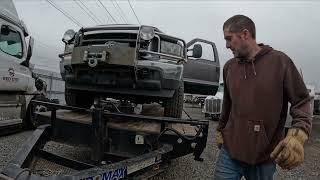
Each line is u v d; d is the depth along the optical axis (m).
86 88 4.27
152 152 2.92
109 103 4.52
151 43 4.42
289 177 5.00
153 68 4.06
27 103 6.98
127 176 2.47
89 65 3.83
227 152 2.13
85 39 4.56
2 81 5.97
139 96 4.36
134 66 3.85
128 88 4.11
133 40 4.25
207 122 3.27
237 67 2.07
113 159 3.25
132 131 3.35
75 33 4.78
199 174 4.50
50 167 3.56
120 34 4.35
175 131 3.23
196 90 6.40
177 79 4.30
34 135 3.29
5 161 4.23
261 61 1.94
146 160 2.74
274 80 1.88
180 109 4.61
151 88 4.09
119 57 3.81
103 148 3.26
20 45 6.68
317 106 21.19
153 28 4.22
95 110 3.30
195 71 6.07
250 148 1.93
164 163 3.17
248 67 1.99
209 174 4.55
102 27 4.44
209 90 6.50
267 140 1.90
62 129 3.66
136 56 3.94
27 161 2.77
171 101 4.55
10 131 6.44
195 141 3.25
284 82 1.87
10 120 6.28
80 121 3.53
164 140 3.28
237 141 1.99
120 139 3.38
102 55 3.78
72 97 4.76
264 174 1.96
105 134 3.34
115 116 3.26
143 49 4.21
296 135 1.74
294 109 1.83
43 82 8.16
